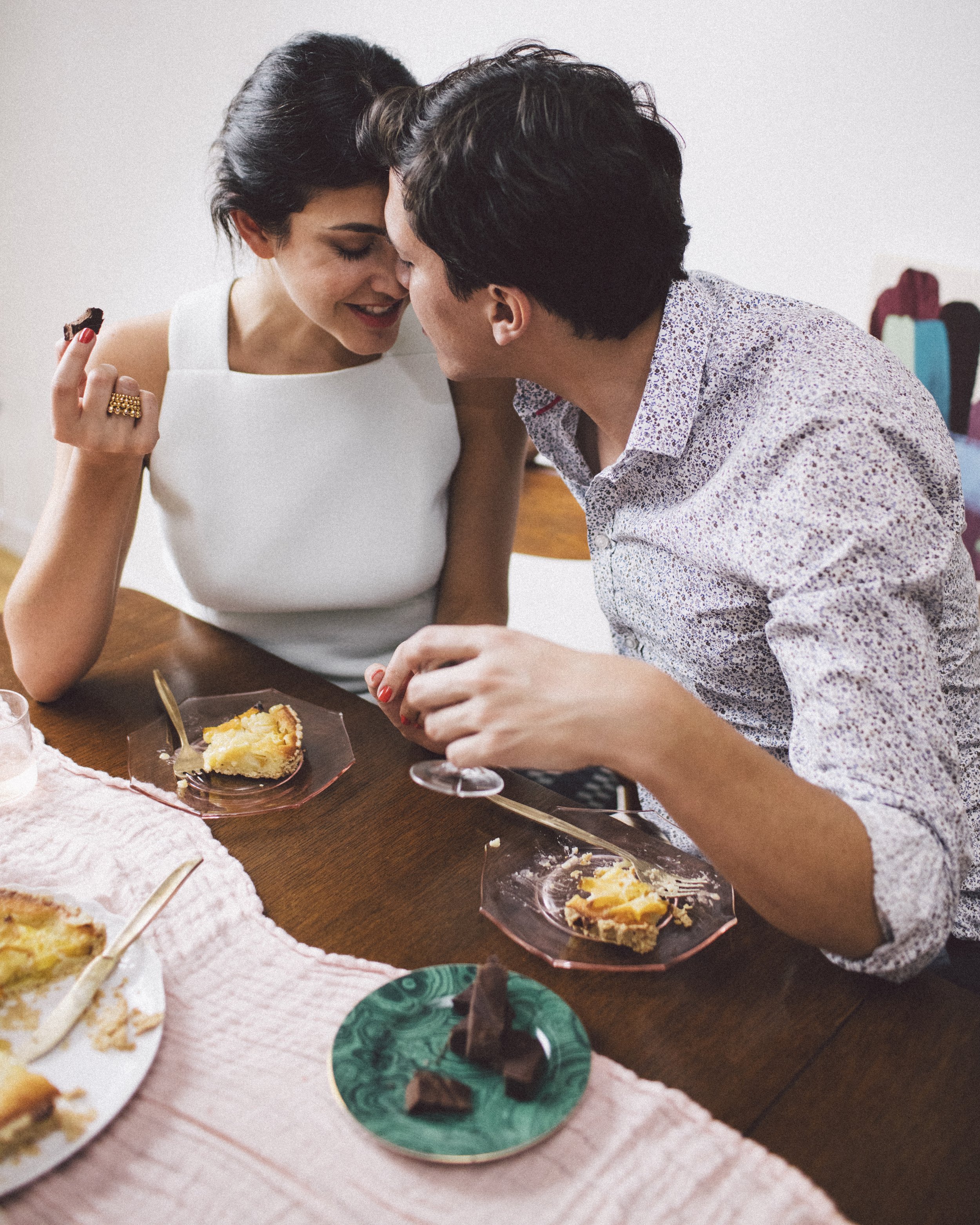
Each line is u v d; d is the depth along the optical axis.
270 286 1.24
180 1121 0.61
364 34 2.25
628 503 1.03
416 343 1.33
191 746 1.00
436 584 1.48
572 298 0.86
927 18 1.55
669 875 0.83
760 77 1.76
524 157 0.79
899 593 0.75
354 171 0.99
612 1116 0.62
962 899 0.99
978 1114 0.64
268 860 0.85
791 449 0.83
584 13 1.93
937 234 1.64
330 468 1.31
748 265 1.91
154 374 1.28
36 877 0.82
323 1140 0.60
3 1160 0.57
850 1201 0.58
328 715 1.06
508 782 0.96
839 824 0.69
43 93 2.82
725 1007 0.71
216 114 2.43
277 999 0.71
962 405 1.67
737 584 0.94
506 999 0.66
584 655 0.72
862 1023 0.70
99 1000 0.68
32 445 3.20
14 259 3.12
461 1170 0.58
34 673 1.08
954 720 0.99
